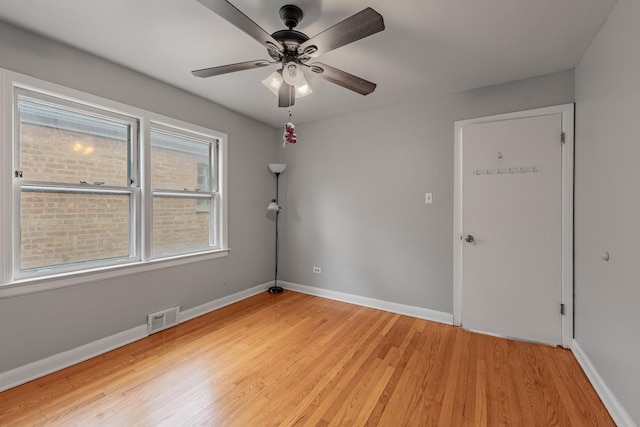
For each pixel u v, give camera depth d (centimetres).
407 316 305
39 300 192
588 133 201
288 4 158
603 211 176
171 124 269
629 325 145
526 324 248
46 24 178
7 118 178
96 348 220
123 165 242
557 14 166
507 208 254
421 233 300
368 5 159
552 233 238
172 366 206
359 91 204
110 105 224
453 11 164
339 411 163
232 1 157
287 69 170
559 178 235
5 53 177
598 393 176
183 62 226
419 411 163
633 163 142
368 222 333
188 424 152
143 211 251
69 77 203
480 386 185
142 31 185
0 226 176
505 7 161
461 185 276
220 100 304
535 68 230
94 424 151
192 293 294
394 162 315
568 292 232
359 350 232
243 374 197
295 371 201
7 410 159
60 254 207
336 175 354
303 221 383
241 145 348
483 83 258
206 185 316
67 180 210
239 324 280
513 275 253
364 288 337
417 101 300
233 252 341
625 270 149
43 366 193
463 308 274
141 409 162
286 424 153
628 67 146
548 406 167
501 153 257
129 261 245
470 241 270
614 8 159
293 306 331
